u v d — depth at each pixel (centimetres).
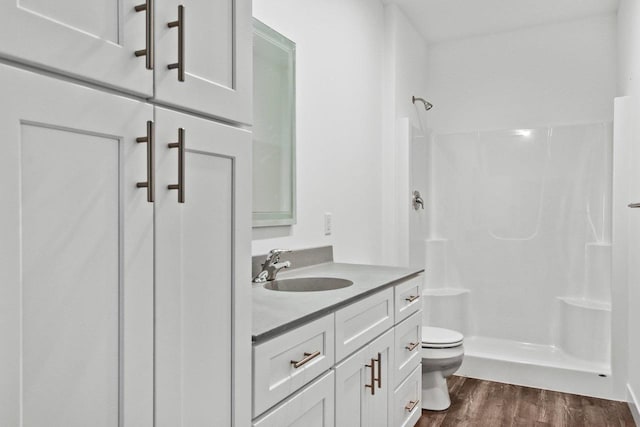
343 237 270
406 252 319
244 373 106
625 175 278
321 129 246
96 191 73
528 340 355
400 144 317
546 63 355
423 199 365
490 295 368
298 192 227
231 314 102
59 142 68
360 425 169
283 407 122
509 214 363
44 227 66
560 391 293
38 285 65
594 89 340
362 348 170
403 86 333
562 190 347
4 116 60
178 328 89
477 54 377
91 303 73
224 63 100
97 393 74
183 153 82
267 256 190
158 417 85
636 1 247
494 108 371
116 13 76
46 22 65
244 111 106
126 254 78
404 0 312
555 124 353
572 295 343
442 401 264
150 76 82
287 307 140
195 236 93
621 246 279
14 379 62
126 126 77
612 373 280
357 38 284
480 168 372
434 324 362
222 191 100
